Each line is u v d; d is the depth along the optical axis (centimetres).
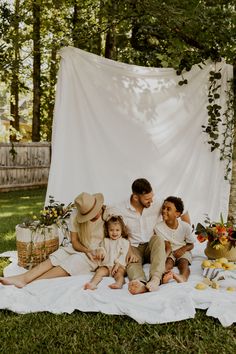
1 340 316
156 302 364
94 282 406
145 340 311
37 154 1453
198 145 607
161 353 296
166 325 336
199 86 598
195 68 593
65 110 562
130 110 582
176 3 509
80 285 402
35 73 1306
